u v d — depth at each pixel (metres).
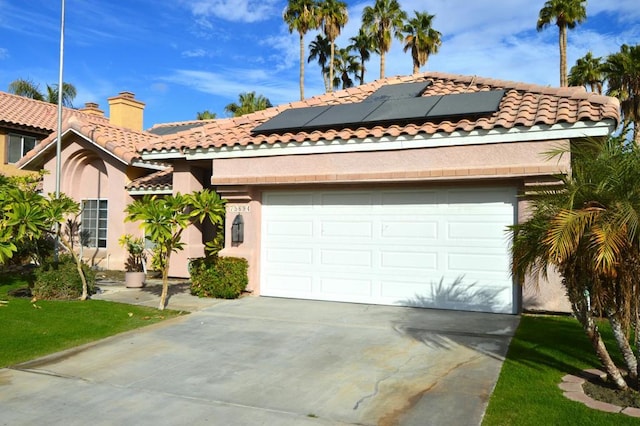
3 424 5.32
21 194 10.83
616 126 8.62
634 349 7.22
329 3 45.09
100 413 5.58
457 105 10.66
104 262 17.59
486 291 9.98
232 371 6.89
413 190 10.63
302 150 11.01
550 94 11.13
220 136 12.60
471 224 10.12
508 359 7.03
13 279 14.63
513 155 9.34
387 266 10.84
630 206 5.02
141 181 17.19
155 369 7.02
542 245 5.52
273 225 11.98
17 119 23.22
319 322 9.41
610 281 5.35
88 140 17.48
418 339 8.17
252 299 11.61
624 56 29.14
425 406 5.60
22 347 8.02
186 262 14.98
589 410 5.19
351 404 5.72
